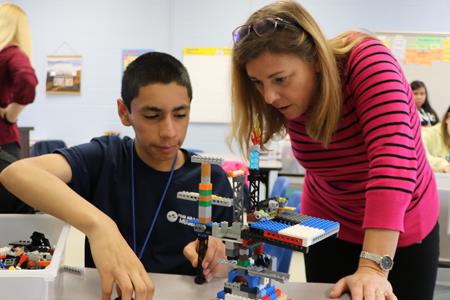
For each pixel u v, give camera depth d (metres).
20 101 2.34
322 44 0.86
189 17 4.11
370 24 3.96
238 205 0.71
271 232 0.65
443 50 3.88
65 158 1.02
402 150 0.79
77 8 4.14
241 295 0.71
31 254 0.84
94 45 4.17
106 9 4.13
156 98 0.95
